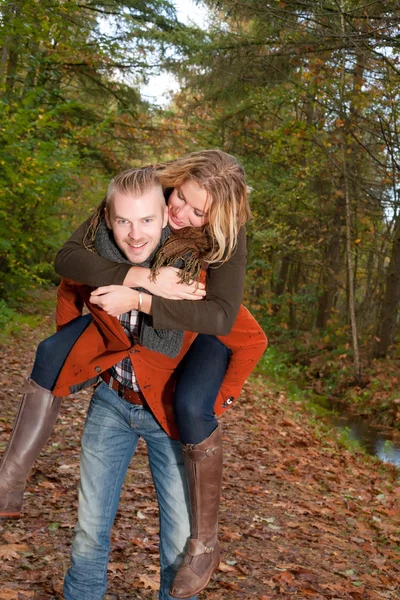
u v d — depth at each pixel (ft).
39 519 15.17
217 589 13.47
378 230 65.41
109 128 67.97
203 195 7.28
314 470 26.48
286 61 53.21
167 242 7.47
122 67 64.13
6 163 43.57
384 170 49.16
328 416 44.19
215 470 7.75
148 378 7.91
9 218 48.96
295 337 68.33
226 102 62.44
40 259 62.59
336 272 65.05
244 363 8.21
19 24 39.68
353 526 20.12
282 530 17.93
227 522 17.72
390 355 57.16
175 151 71.51
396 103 45.37
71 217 69.82
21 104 46.19
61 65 61.87
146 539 15.06
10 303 61.52
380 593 14.90
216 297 7.52
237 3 43.78
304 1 41.98
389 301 57.11
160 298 7.29
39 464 19.49
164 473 8.22
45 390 8.19
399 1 39.91
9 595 11.32
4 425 22.81
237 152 70.13
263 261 68.44
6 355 38.40
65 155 49.42
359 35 39.50
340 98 47.50
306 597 13.74
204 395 7.67
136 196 7.17
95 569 8.45
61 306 8.59
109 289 7.30
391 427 43.29
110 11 63.62
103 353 8.05
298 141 53.52
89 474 8.38
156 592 12.71
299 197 61.67
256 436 29.78
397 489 26.40
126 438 8.44
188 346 8.04
